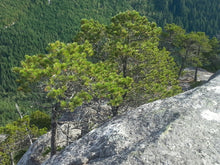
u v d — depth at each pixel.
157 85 15.62
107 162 6.52
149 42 17.81
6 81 183.25
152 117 7.97
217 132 6.79
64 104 10.93
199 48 40.34
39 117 31.44
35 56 11.91
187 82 44.44
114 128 8.07
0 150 26.22
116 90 12.09
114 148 7.12
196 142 6.46
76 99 11.09
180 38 37.50
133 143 7.10
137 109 9.18
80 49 12.83
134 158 6.16
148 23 17.70
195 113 7.59
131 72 17.45
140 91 15.98
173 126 7.00
